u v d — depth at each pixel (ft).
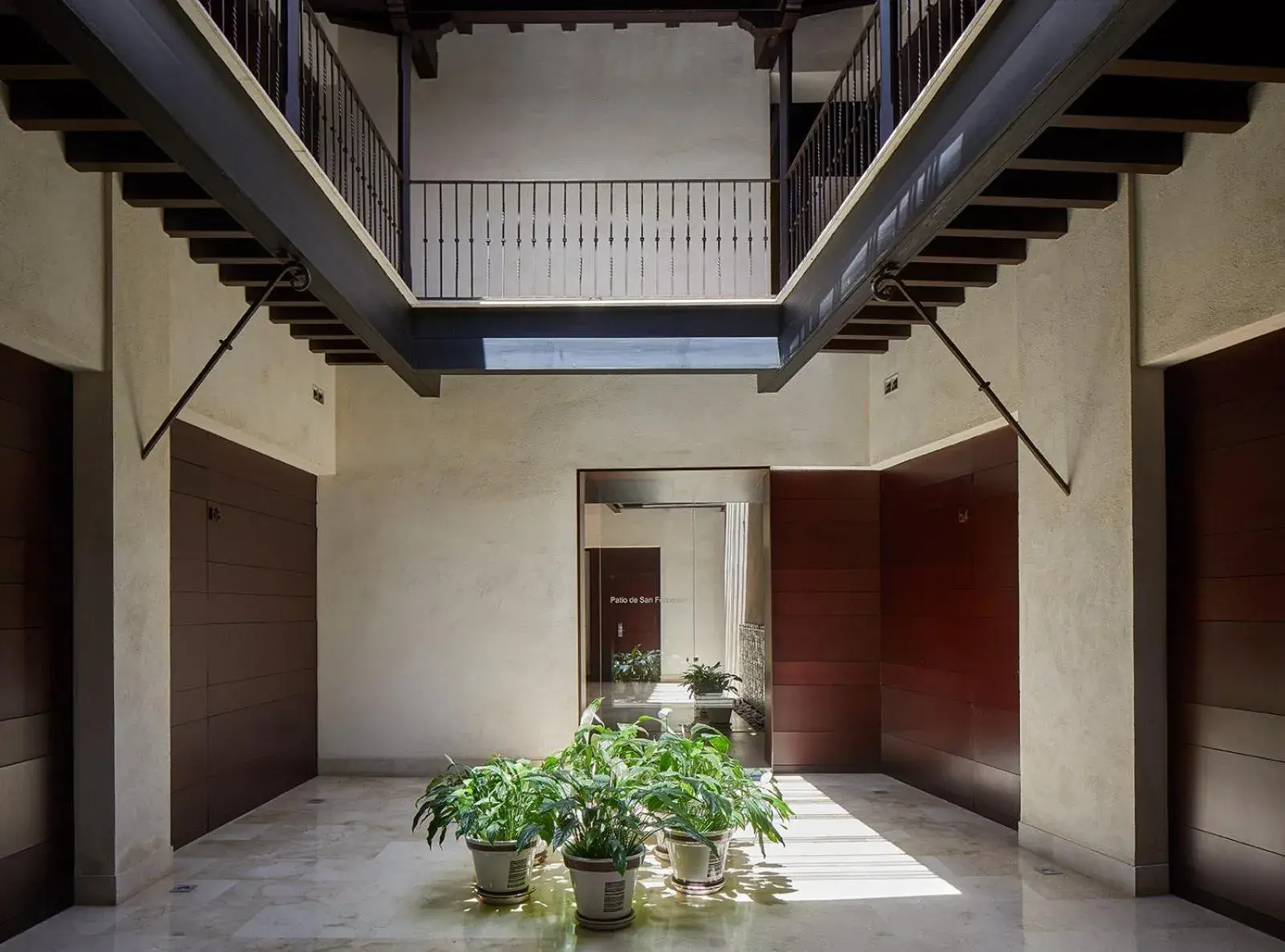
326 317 27.12
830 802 28.84
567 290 35.78
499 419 34.19
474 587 33.81
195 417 23.53
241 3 25.35
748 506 37.11
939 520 29.58
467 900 19.69
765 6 32.14
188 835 24.20
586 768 20.56
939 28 19.24
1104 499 20.35
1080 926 17.75
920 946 16.90
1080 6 12.00
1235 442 17.79
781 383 30.73
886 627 33.42
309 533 33.32
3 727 17.11
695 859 19.66
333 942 17.29
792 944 17.07
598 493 36.42
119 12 12.22
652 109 36.22
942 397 27.89
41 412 18.42
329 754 33.55
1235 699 17.70
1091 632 20.77
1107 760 20.18
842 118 27.45
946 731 29.04
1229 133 16.58
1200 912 18.30
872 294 21.53
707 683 36.50
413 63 35.53
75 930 17.78
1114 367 19.94
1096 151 17.42
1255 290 16.24
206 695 25.21
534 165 36.06
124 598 19.69
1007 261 22.79
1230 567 17.89
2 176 16.01
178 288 22.27
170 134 14.10
